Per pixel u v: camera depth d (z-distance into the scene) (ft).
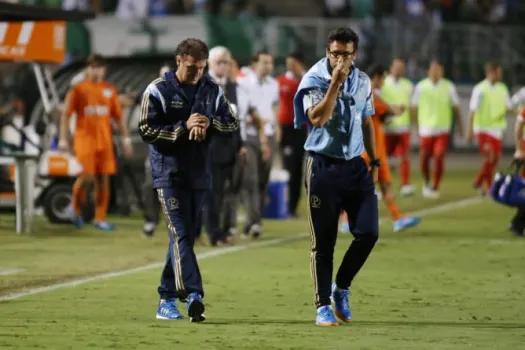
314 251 80.89
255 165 136.46
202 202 81.71
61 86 173.88
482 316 85.81
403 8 292.40
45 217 161.89
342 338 76.07
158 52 248.32
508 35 289.12
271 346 73.15
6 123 158.20
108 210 164.14
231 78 127.95
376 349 72.38
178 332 78.02
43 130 159.22
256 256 121.60
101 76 147.95
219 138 127.13
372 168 82.89
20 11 129.49
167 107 80.12
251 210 138.31
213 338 75.87
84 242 134.62
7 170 159.53
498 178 140.36
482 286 101.19
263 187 142.72
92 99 146.82
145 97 79.97
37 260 118.11
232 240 132.16
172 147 80.28
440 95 195.93
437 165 197.16
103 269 111.55
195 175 80.74
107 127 147.64
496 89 196.24
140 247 129.90
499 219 163.12
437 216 167.43
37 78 160.15
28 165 143.84
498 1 305.94
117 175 161.17
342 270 81.61
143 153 161.79
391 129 196.95
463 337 76.84
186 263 80.23
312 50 262.88
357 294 96.48
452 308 89.66
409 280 104.63
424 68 278.87
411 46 279.90
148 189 138.10
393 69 197.16
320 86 78.79
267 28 260.83
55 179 154.40
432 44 283.59
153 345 73.41
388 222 159.53
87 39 236.43
